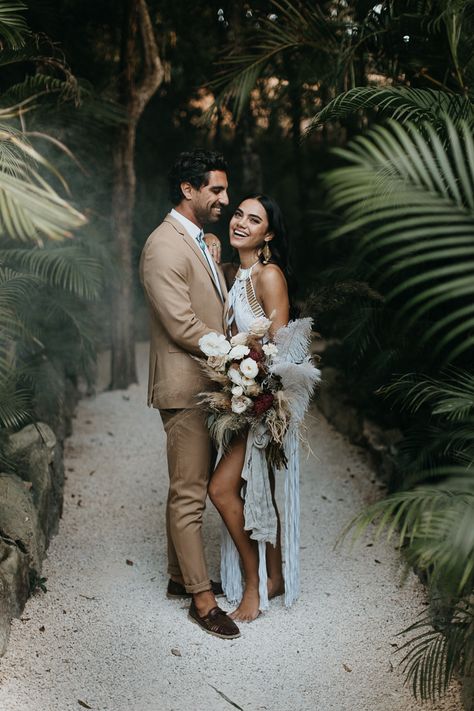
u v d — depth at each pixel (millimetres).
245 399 2912
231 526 3107
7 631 2803
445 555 1846
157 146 7977
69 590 3283
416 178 1951
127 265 6133
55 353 5047
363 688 2686
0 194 1975
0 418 3254
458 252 1902
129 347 6359
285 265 3129
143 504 4277
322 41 3721
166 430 3107
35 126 4371
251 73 3752
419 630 2996
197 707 2582
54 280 4082
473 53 3018
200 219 3041
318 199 8523
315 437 5348
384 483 4383
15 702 2490
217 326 3084
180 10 6633
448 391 2646
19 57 3725
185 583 3078
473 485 2051
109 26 6816
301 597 3303
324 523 4035
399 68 3609
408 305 1927
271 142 8594
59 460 4230
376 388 4441
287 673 2781
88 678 2703
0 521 3158
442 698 2588
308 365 2977
